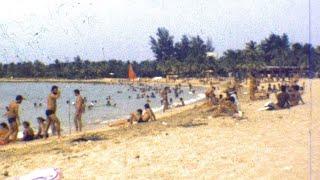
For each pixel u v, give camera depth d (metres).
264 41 119.62
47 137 19.41
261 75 101.50
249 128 16.44
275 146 12.29
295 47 107.31
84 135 17.56
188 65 124.38
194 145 13.34
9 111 19.41
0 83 145.62
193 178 9.53
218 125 17.91
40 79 142.38
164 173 10.15
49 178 7.40
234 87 40.78
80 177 10.29
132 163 11.34
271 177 9.02
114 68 136.75
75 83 136.62
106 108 50.59
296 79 55.03
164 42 129.25
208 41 129.12
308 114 19.38
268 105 23.31
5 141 18.55
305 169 9.27
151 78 127.00
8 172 11.16
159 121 22.56
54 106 19.41
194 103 44.41
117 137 16.22
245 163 10.45
